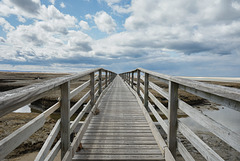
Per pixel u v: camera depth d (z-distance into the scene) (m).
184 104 1.72
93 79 3.91
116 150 2.27
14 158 3.65
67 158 1.78
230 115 9.11
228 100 0.99
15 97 0.84
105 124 3.27
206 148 1.26
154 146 2.40
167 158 1.96
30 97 1.02
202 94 1.33
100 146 2.38
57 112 8.92
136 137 2.69
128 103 5.17
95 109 4.04
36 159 1.20
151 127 2.96
